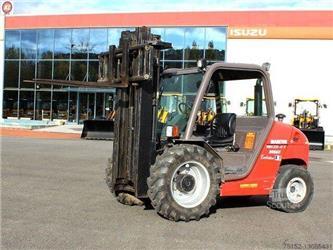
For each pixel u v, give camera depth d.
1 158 14.59
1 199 8.37
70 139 24.95
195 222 7.13
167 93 7.64
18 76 39.41
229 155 7.86
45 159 14.77
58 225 6.70
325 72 33.31
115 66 7.52
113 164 7.64
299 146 8.39
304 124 25.73
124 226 6.74
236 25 33.94
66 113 38.50
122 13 36.06
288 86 33.72
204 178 7.18
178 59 34.56
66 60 37.97
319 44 33.28
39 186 9.80
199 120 7.71
